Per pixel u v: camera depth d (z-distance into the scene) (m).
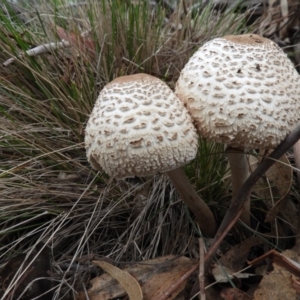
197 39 0.34
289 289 0.20
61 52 0.30
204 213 0.23
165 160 0.17
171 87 0.29
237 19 0.36
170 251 0.24
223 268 0.21
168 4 0.38
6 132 0.27
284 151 0.19
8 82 0.29
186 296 0.21
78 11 0.34
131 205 0.26
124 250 0.24
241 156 0.21
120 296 0.21
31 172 0.27
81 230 0.26
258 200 0.26
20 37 0.29
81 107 0.28
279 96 0.17
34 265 0.22
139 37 0.32
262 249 0.24
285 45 0.38
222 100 0.17
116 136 0.17
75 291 0.21
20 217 0.26
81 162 0.28
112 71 0.31
